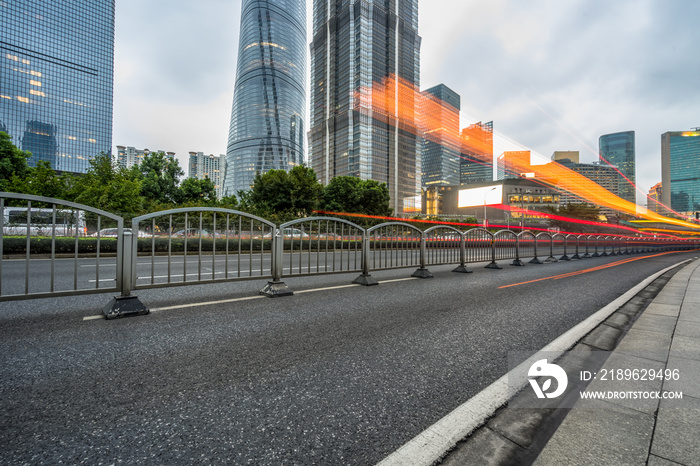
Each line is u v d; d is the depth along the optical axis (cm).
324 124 12719
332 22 12181
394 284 684
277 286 540
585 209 6594
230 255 1315
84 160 10369
